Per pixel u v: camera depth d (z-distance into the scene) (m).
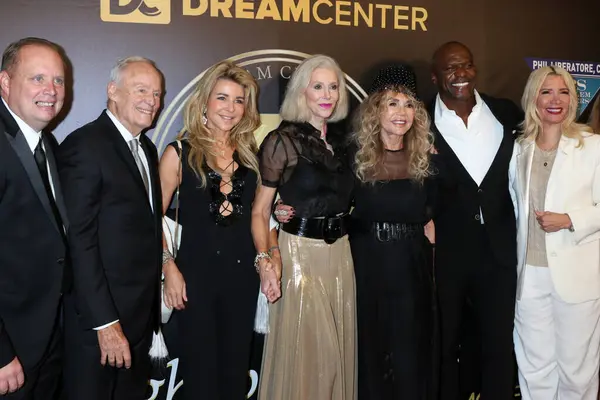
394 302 2.58
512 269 2.83
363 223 2.60
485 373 2.96
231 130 2.56
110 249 2.14
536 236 2.79
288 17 3.00
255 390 3.08
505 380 2.93
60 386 2.40
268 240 2.49
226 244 2.46
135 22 2.77
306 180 2.45
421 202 2.58
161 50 2.82
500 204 2.81
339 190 2.49
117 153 2.15
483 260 2.81
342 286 2.54
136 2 2.77
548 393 2.89
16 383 1.97
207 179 2.45
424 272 2.62
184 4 2.83
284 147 2.45
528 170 2.75
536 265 2.79
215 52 2.90
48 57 2.01
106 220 2.13
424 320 2.61
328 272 2.50
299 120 2.53
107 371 2.21
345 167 2.54
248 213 2.51
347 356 2.59
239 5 2.92
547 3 3.46
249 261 2.51
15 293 2.03
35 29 2.65
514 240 2.84
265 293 2.43
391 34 3.19
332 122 2.80
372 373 2.64
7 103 2.03
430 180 2.67
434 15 3.26
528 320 2.84
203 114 2.49
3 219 1.98
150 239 2.25
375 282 2.58
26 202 1.99
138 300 2.22
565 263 2.72
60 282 2.07
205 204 2.45
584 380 2.80
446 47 2.99
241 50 2.94
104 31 2.74
